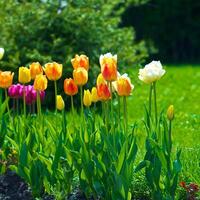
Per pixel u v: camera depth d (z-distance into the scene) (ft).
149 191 26.18
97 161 24.79
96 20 55.11
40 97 29.71
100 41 55.01
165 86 74.95
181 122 45.27
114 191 24.30
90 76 52.85
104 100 24.93
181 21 127.75
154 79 24.58
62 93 52.95
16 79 53.11
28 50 53.62
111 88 24.80
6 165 27.58
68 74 52.75
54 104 53.62
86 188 25.57
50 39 54.95
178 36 127.95
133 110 55.06
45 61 52.65
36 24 55.01
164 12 126.41
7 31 54.90
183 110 54.90
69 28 54.85
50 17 54.95
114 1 57.11
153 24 126.41
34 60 53.52
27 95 29.09
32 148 26.78
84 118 25.73
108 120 25.71
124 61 55.36
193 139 37.99
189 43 130.11
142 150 33.96
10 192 27.02
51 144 26.73
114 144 24.56
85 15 54.80
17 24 54.80
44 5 55.31
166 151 24.59
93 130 25.98
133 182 26.50
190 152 31.04
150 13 126.11
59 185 26.11
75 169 26.11
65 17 54.85
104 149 24.81
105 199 24.85
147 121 25.26
